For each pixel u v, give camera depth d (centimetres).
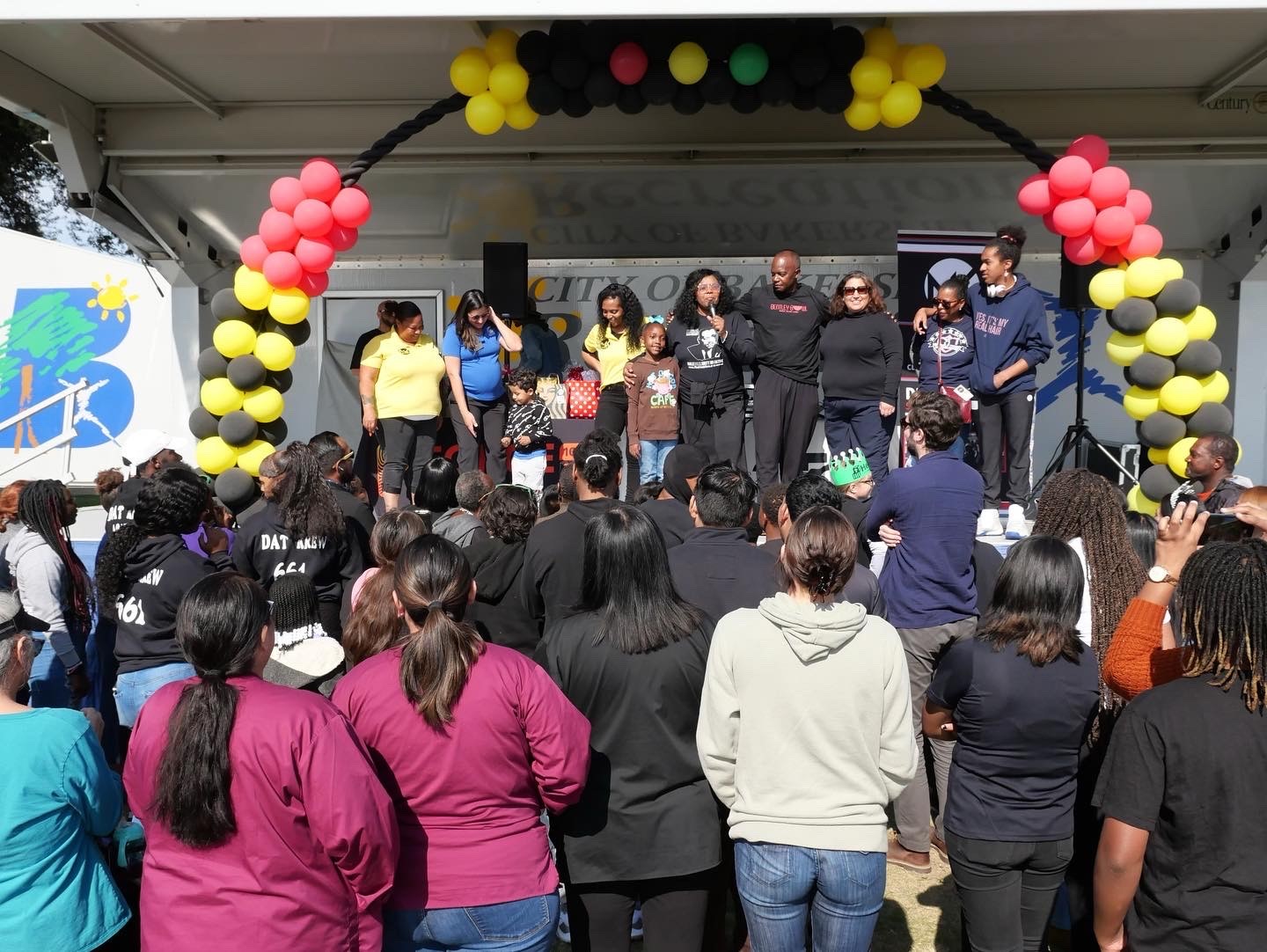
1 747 227
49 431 1141
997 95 716
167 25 582
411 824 227
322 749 203
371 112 730
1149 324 596
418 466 719
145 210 766
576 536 349
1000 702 255
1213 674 200
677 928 254
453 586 232
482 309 697
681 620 254
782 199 771
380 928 218
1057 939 335
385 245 823
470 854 225
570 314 826
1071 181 588
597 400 810
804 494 359
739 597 308
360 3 486
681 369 684
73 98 696
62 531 460
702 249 809
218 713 202
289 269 598
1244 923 189
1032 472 830
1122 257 605
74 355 1146
